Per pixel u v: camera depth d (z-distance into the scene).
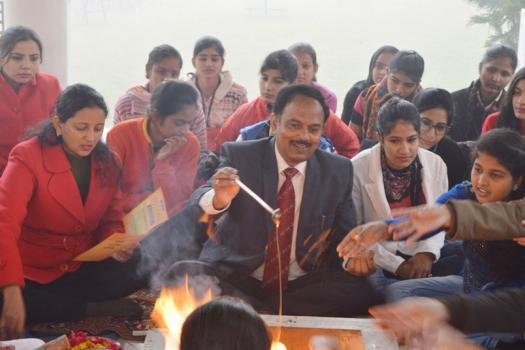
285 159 3.12
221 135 4.39
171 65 4.55
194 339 1.59
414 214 2.10
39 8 5.57
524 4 7.64
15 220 2.97
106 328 3.14
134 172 3.78
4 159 4.31
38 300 3.16
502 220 2.09
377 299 3.18
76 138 3.06
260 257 3.12
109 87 9.99
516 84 3.87
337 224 3.20
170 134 3.74
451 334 1.59
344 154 4.25
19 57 4.21
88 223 3.26
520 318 1.62
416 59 4.44
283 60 4.15
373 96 4.70
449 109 3.87
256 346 1.60
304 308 3.11
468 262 2.83
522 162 2.66
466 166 3.92
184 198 3.88
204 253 3.22
